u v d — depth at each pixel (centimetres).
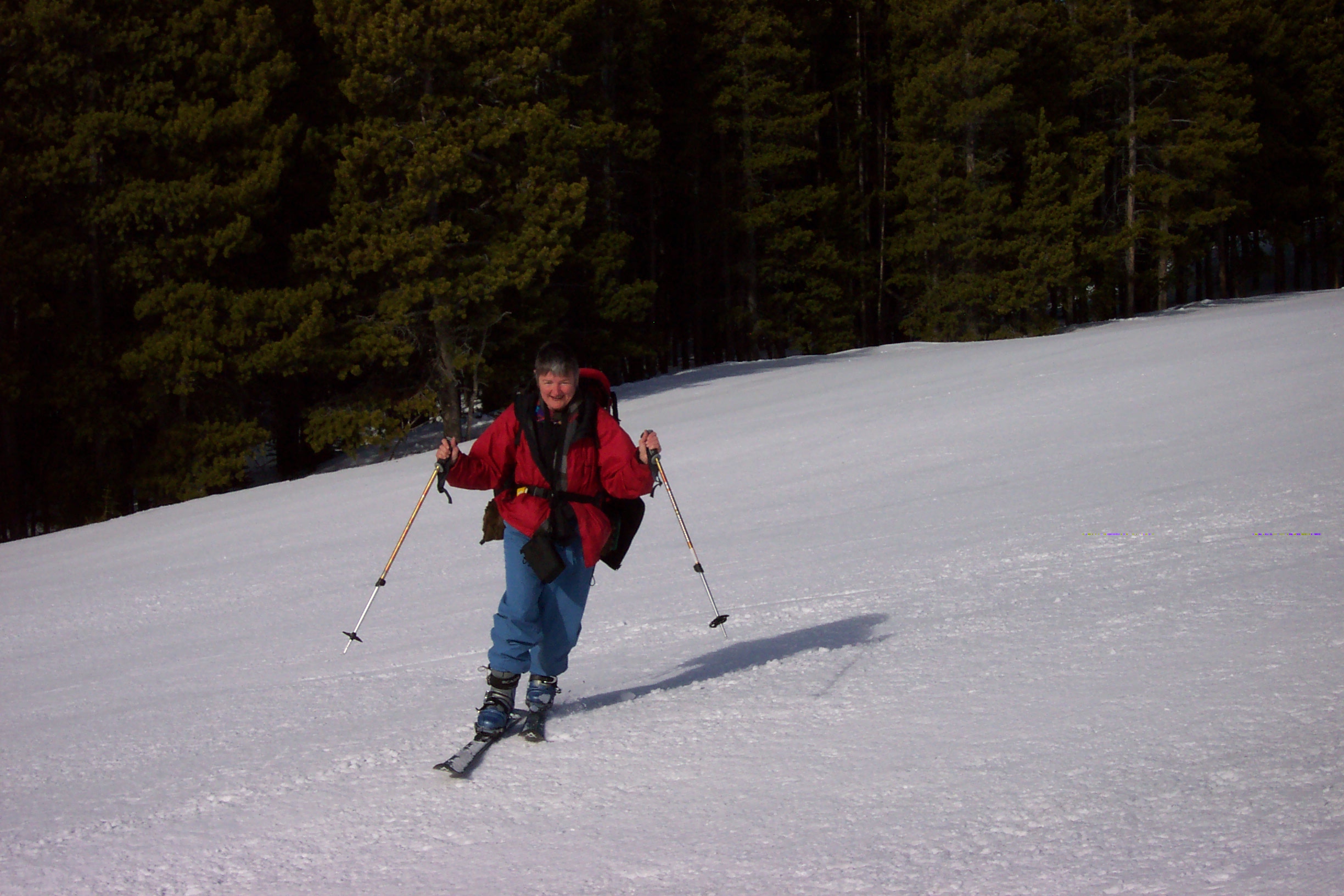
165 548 1719
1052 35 5206
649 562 1029
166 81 3070
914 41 5562
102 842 397
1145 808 322
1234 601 571
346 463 3622
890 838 325
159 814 423
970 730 418
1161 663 477
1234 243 7131
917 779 373
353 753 482
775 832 342
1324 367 1605
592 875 326
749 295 5178
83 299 3278
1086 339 2775
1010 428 1591
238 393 3444
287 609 1060
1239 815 307
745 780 395
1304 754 344
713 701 505
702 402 2809
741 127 4984
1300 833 289
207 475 3100
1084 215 5038
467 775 434
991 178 5219
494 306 3309
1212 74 5206
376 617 941
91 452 3459
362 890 334
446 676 659
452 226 3209
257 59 3195
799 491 1384
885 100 6103
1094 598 630
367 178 3200
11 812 457
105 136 3016
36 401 3164
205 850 379
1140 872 280
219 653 875
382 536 1496
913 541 940
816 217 5356
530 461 483
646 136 4422
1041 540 844
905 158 5247
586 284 4097
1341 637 476
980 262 5109
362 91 3120
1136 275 5438
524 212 3319
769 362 3984
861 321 6006
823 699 488
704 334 6000
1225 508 852
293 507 2014
